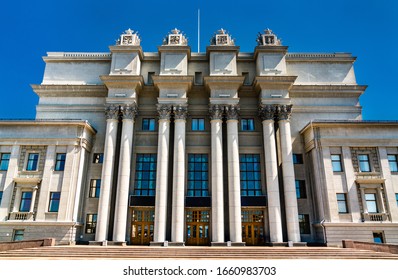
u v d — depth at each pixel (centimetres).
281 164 3650
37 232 3158
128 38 4053
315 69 4178
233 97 3719
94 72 4188
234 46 3934
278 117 3691
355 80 4134
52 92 4025
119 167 3497
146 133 3825
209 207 3481
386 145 3388
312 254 2425
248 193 3638
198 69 4100
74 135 3484
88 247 2652
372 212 3219
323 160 3359
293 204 3341
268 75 3775
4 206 3228
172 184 3588
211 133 3641
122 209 3347
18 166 3375
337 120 3594
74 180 3353
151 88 3938
